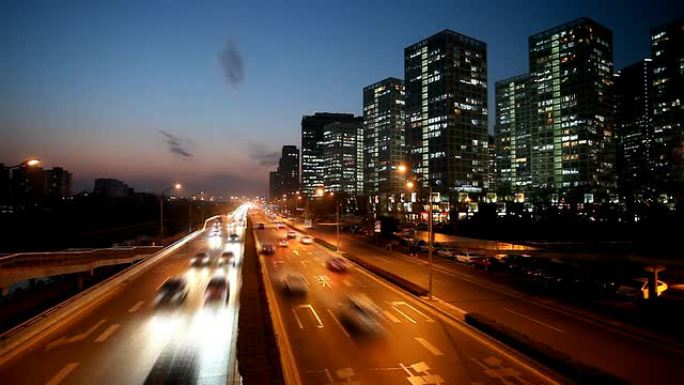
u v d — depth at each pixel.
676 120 166.12
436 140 169.12
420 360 20.17
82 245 81.38
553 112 179.62
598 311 28.50
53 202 145.62
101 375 18.58
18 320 34.25
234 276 43.62
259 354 18.75
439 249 62.38
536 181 185.88
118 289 37.12
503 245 75.88
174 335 24.30
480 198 171.38
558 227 106.06
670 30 170.00
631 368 19.20
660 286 38.81
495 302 31.95
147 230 123.19
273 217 193.12
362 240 83.50
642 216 123.06
